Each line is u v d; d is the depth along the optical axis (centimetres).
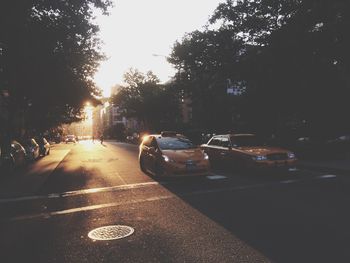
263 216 783
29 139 2575
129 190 1170
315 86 2189
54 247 628
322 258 534
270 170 1360
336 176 1387
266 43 2236
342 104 2273
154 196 1053
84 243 643
